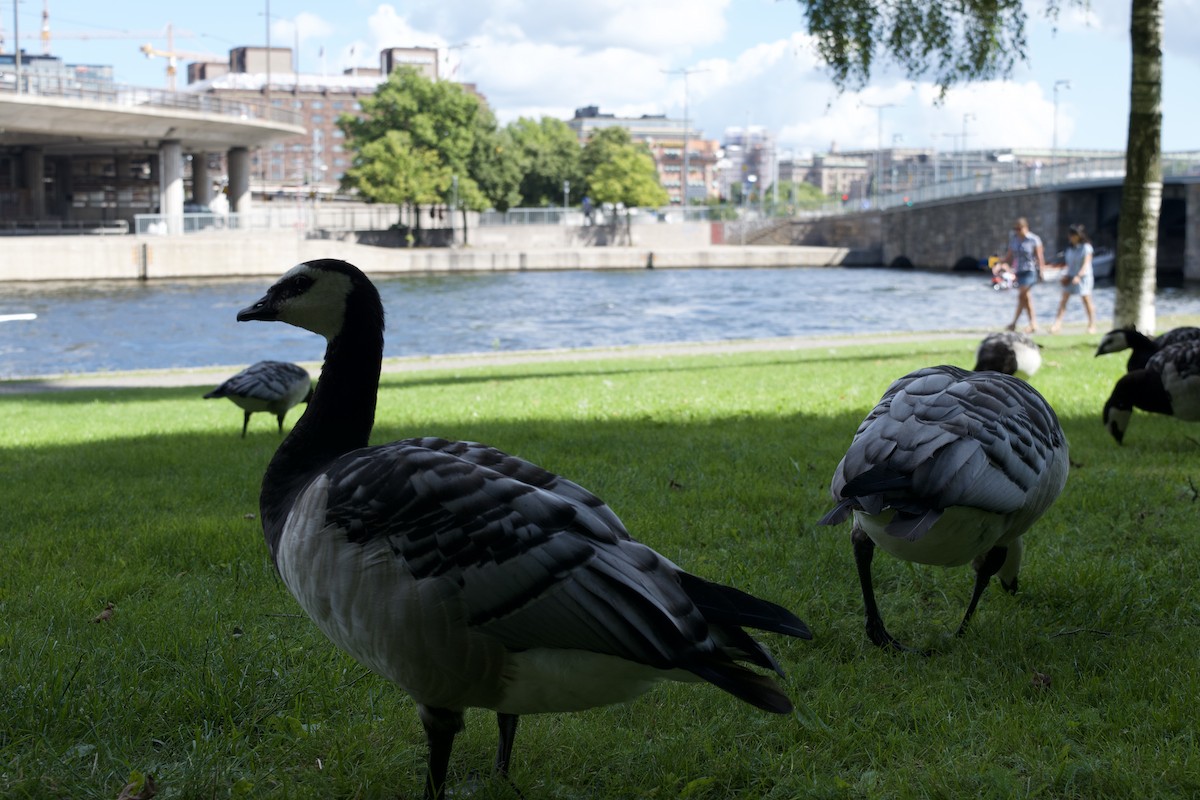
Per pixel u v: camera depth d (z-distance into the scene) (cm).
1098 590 558
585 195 12731
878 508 392
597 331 4272
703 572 601
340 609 309
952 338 2569
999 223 8456
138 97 8488
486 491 299
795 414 1243
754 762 388
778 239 12031
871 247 10581
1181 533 657
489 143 11075
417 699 324
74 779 377
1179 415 942
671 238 11794
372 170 9856
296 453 364
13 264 7144
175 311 5159
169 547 686
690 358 2267
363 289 372
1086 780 362
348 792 374
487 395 1600
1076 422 1115
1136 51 1748
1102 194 7625
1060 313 2475
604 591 288
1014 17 1891
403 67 10488
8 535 735
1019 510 450
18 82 7812
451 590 293
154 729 419
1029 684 449
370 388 374
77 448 1184
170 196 9119
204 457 1076
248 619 543
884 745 400
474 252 9131
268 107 9819
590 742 404
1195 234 6488
